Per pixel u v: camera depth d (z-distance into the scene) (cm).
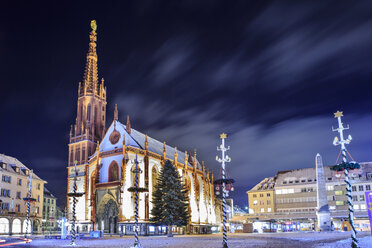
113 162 9006
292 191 12244
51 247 3928
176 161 10369
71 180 9944
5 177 9050
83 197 9444
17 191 9425
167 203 7506
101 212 8994
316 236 5231
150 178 9112
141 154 9044
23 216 9369
